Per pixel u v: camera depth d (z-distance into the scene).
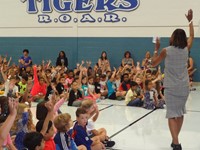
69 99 8.05
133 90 8.24
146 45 12.37
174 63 4.49
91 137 4.53
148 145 4.83
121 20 12.55
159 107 7.73
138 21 12.40
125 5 12.48
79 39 13.05
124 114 7.04
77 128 4.09
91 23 12.88
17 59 13.71
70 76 9.96
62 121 3.56
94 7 12.79
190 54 11.91
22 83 8.62
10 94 6.38
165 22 12.12
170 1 12.02
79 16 12.98
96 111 4.81
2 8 13.74
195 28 11.80
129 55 12.38
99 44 12.84
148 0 12.25
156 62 4.64
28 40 13.58
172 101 4.52
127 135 5.36
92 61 12.94
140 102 8.00
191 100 8.80
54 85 8.66
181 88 4.49
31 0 13.43
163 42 12.16
